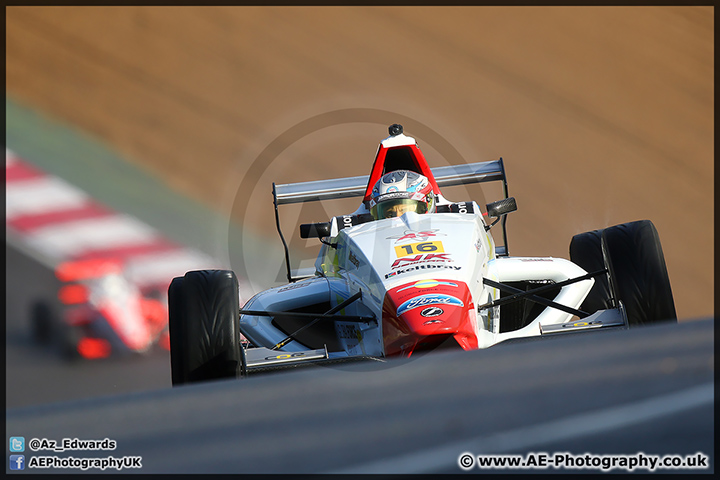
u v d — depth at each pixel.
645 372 11.00
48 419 11.64
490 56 72.31
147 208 55.47
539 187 57.97
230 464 8.95
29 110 64.56
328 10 76.88
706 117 66.75
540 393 10.65
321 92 66.81
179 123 63.94
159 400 12.30
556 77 70.31
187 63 69.94
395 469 8.41
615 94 68.75
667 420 9.21
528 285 28.14
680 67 72.00
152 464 9.20
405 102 66.00
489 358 13.19
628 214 55.91
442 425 9.70
